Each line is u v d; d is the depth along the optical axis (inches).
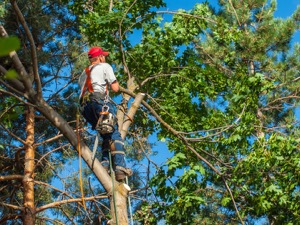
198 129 561.9
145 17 542.0
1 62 829.8
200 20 606.5
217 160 499.8
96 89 364.8
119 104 446.3
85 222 757.3
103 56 386.0
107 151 371.6
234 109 529.0
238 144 527.5
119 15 509.0
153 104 576.4
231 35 621.6
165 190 534.6
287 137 543.8
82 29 555.8
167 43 577.6
